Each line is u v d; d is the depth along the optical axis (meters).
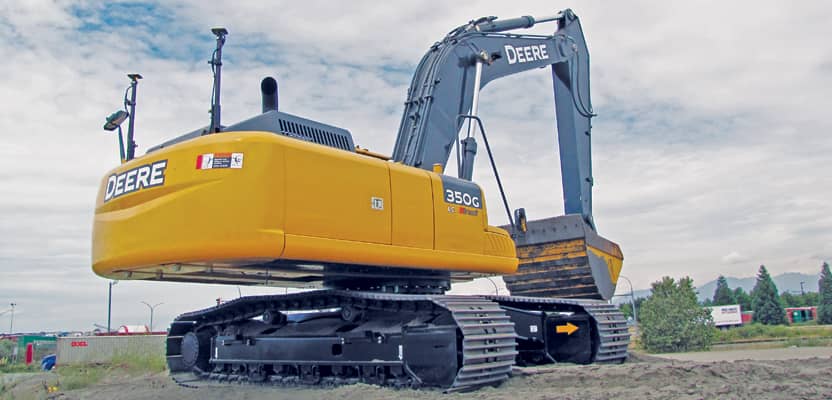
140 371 16.78
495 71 13.89
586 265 13.92
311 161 8.36
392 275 9.95
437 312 8.99
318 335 9.96
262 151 7.96
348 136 9.59
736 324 69.38
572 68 16.06
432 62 12.44
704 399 7.18
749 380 8.48
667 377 8.72
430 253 9.62
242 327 11.28
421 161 11.54
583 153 16.02
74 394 11.59
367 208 8.86
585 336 11.73
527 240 14.59
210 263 8.23
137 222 8.30
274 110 8.88
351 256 8.52
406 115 12.15
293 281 10.68
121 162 9.41
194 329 12.12
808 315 94.25
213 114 8.69
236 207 7.81
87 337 26.22
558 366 10.96
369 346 9.35
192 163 8.08
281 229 7.88
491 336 8.62
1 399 12.10
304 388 9.59
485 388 8.56
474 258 10.37
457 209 10.27
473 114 12.23
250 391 9.41
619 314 12.45
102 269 8.84
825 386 7.86
